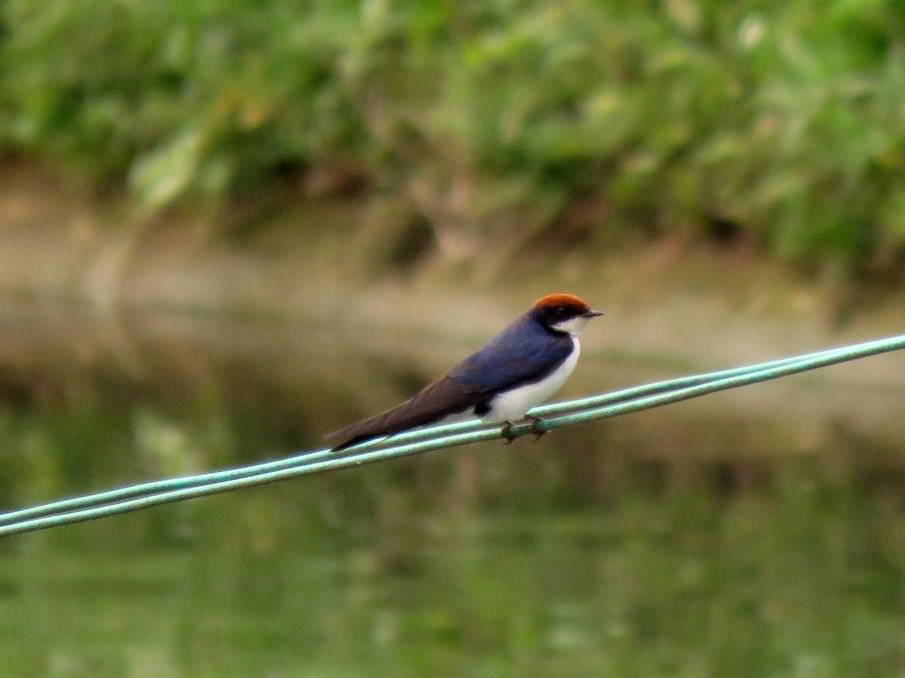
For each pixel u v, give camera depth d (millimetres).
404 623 11477
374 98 20406
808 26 17078
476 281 19469
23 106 24359
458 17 20109
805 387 16672
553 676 10711
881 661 10703
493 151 19234
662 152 17984
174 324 21750
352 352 19438
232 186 22250
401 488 14648
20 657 11062
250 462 15125
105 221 23750
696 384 7020
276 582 12281
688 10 18203
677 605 11570
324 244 21266
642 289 18016
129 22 22859
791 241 16828
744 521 13023
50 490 14562
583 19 18562
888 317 16438
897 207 16219
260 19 21719
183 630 11531
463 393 8055
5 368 19656
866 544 12406
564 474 14602
